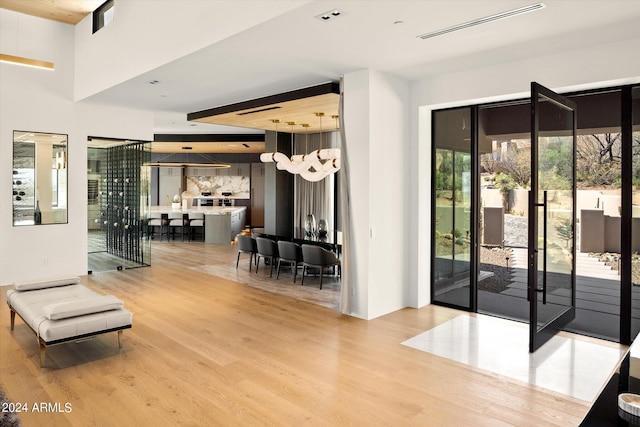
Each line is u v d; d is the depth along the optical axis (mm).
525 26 3881
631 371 1973
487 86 5148
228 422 2939
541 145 4246
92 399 3236
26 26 6969
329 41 4285
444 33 4059
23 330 4770
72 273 7551
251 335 4691
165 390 3393
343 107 5535
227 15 4172
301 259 7281
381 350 4293
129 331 4777
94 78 6734
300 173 7484
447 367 3896
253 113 7383
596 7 3480
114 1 6156
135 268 8445
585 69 4461
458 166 5809
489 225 9633
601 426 1500
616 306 5785
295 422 2947
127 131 8094
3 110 6781
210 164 14289
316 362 3979
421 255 5910
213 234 12648
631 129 4469
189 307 5754
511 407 3184
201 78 5711
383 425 2926
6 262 6879
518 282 7516
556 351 4301
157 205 17141
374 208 5363
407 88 5828
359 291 5422
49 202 7273
